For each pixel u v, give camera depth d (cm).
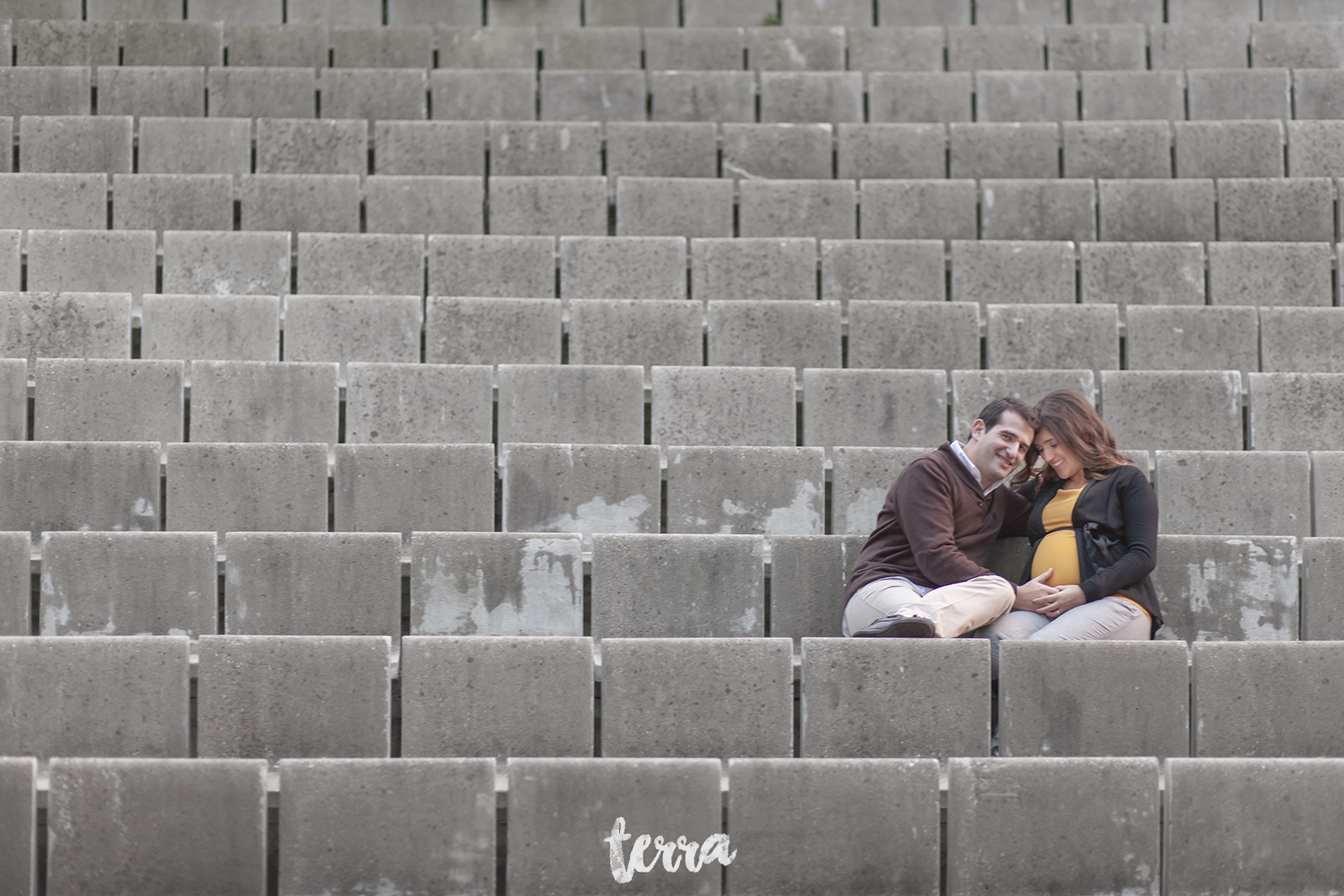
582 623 647
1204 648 577
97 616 627
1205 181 978
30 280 870
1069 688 573
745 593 647
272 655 562
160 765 512
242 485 694
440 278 899
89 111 1081
